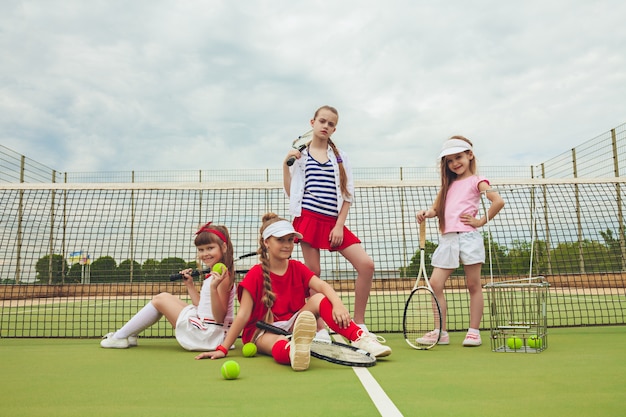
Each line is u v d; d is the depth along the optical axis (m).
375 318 6.63
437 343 3.81
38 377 2.62
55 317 7.53
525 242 6.89
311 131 4.12
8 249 8.20
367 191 6.88
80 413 1.90
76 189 5.38
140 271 7.88
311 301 3.34
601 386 2.27
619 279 10.49
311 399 2.06
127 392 2.24
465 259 3.84
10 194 8.22
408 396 2.10
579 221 6.97
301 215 3.97
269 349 3.19
